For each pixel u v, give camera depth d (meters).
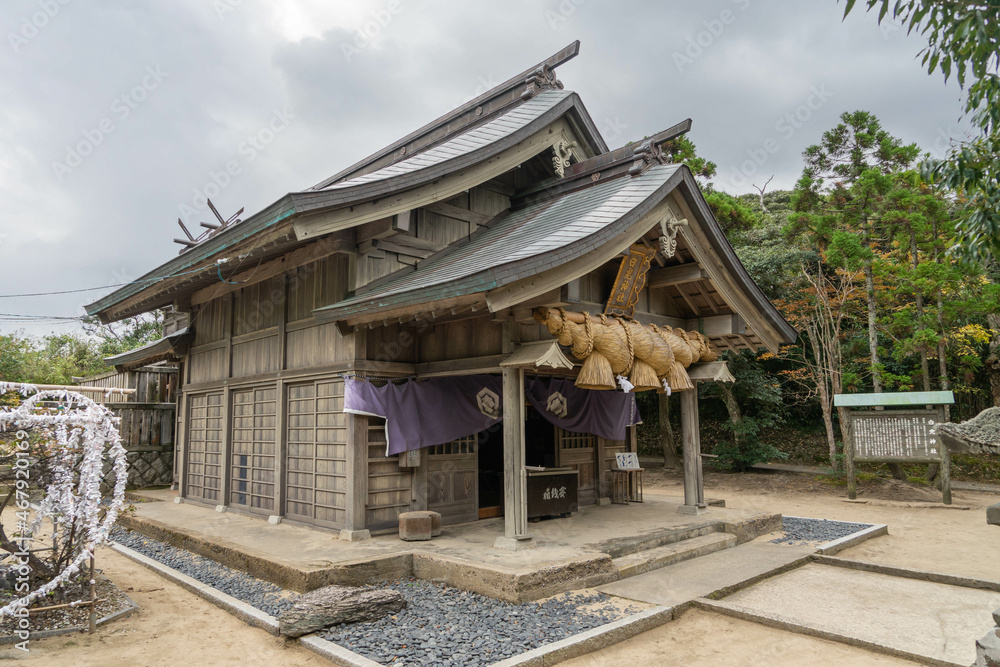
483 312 6.84
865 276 13.62
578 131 9.86
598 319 6.72
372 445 7.38
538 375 8.51
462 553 6.18
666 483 14.95
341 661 4.11
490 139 8.40
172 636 4.68
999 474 14.05
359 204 6.87
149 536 8.44
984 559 7.18
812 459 17.23
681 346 7.93
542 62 10.22
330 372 7.65
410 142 11.82
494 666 3.91
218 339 10.61
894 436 11.55
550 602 5.22
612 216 6.50
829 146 16.64
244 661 4.22
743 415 18.45
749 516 8.49
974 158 4.01
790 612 5.22
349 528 7.05
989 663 3.09
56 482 4.99
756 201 27.48
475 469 8.52
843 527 8.91
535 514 8.02
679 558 6.75
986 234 4.17
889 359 16.19
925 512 10.70
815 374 15.98
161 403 14.26
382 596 5.00
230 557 6.64
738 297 8.39
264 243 6.89
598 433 9.27
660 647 4.51
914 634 4.66
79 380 16.62
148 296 9.70
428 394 7.77
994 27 3.45
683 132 7.50
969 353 14.20
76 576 5.43
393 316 6.71
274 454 8.75
